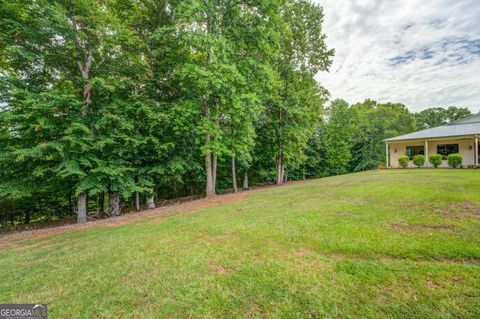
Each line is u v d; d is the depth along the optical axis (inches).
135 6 410.3
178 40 371.9
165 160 436.1
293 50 619.2
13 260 163.3
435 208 201.9
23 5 280.4
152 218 290.4
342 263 116.8
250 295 95.9
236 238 169.5
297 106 624.1
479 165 604.7
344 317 78.7
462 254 116.3
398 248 127.0
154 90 439.5
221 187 711.7
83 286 115.1
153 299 98.2
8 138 312.0
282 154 685.9
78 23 319.6
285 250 140.1
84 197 356.5
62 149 296.8
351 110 1098.7
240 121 427.5
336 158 1040.8
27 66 317.1
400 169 723.4
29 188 326.6
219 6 411.8
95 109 357.7
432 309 79.0
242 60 426.6
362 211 210.4
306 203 275.7
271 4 414.6
